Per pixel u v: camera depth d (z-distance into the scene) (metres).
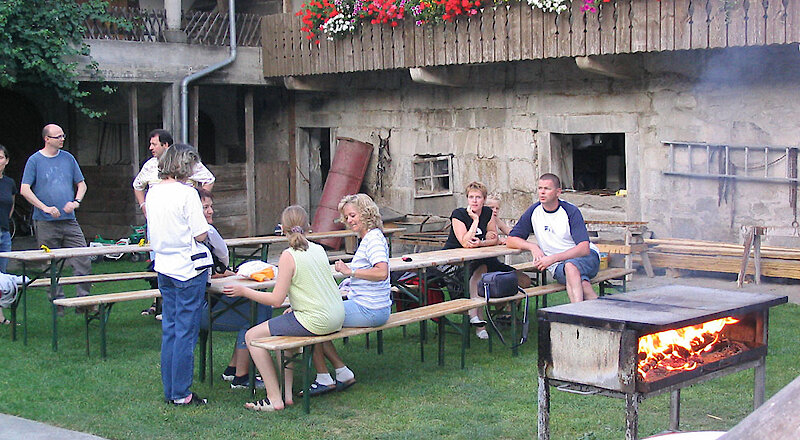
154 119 16.14
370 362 7.25
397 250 14.25
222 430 5.48
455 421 5.61
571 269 7.49
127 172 14.08
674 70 11.19
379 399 6.16
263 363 5.89
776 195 10.59
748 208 10.82
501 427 5.45
